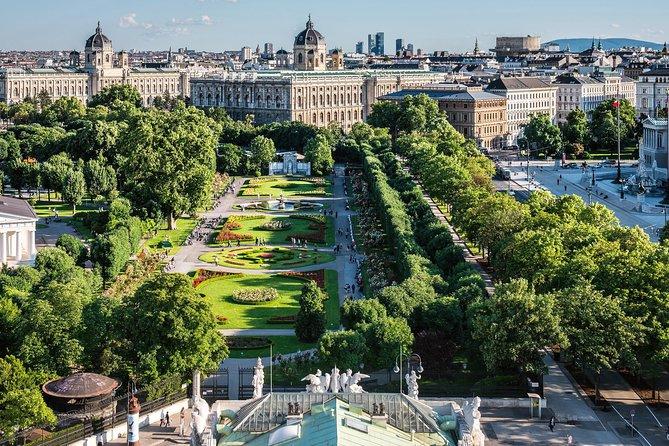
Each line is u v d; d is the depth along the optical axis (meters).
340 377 148.50
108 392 188.50
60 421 185.88
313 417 124.12
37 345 198.00
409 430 124.56
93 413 187.38
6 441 178.00
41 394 185.88
